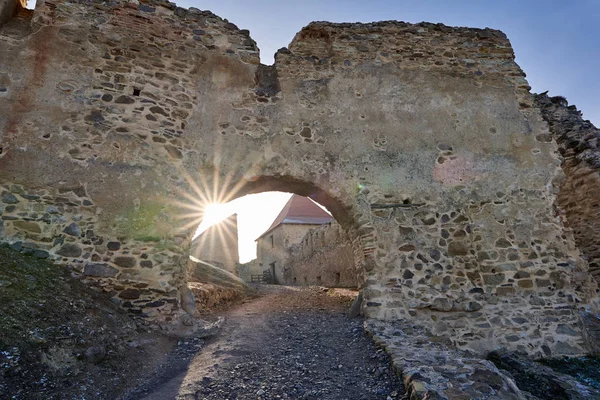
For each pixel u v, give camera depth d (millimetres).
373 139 5660
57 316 3111
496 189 5594
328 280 12688
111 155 4633
